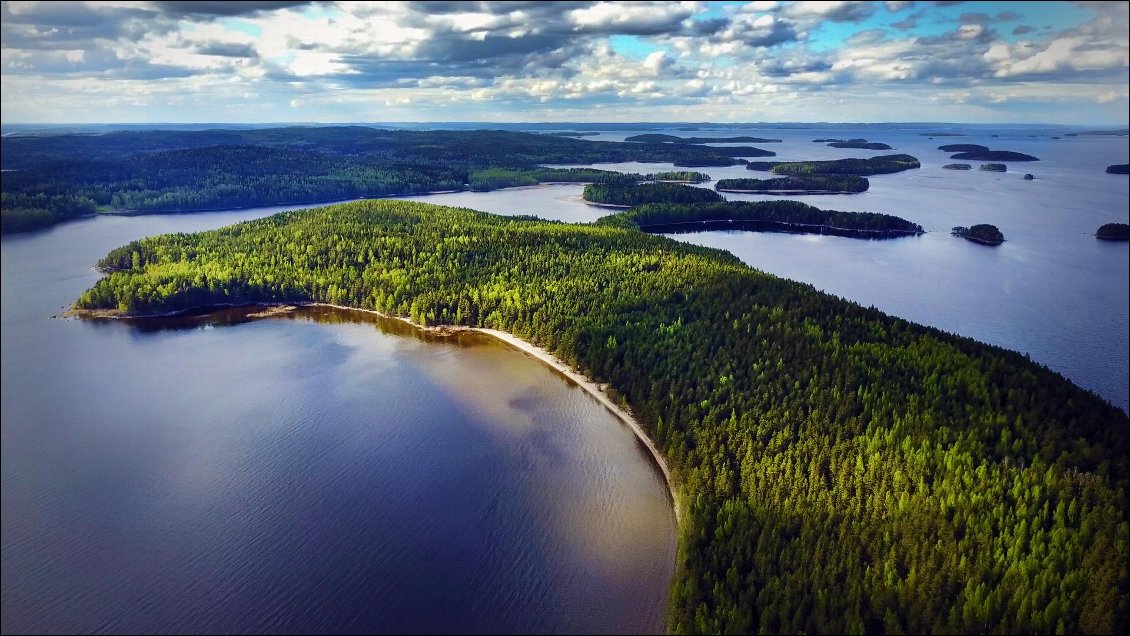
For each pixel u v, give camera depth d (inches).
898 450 3624.5
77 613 3115.2
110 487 4050.2
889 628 2726.4
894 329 5132.9
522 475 4183.1
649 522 3737.7
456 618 3105.3
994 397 4020.7
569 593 3240.7
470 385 5423.2
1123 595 2704.2
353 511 3841.0
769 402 4264.3
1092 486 3260.3
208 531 3663.9
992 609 2741.1
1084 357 5925.2
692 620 2923.2
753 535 3255.4
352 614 3127.5
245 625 3065.9
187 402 5177.2
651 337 5344.5
